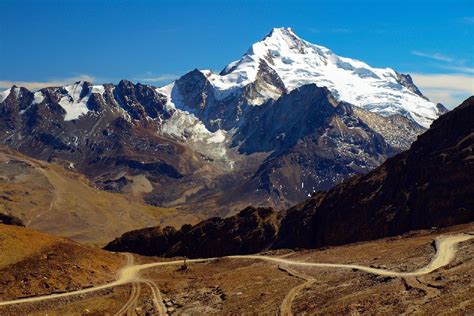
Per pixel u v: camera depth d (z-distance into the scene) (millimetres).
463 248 106688
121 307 122188
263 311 97000
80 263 145000
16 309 121688
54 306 123812
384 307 81188
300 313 90875
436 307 74375
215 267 158500
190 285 134500
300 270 127812
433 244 113562
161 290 133000
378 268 107688
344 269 116125
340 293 96000
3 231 147875
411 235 141000
